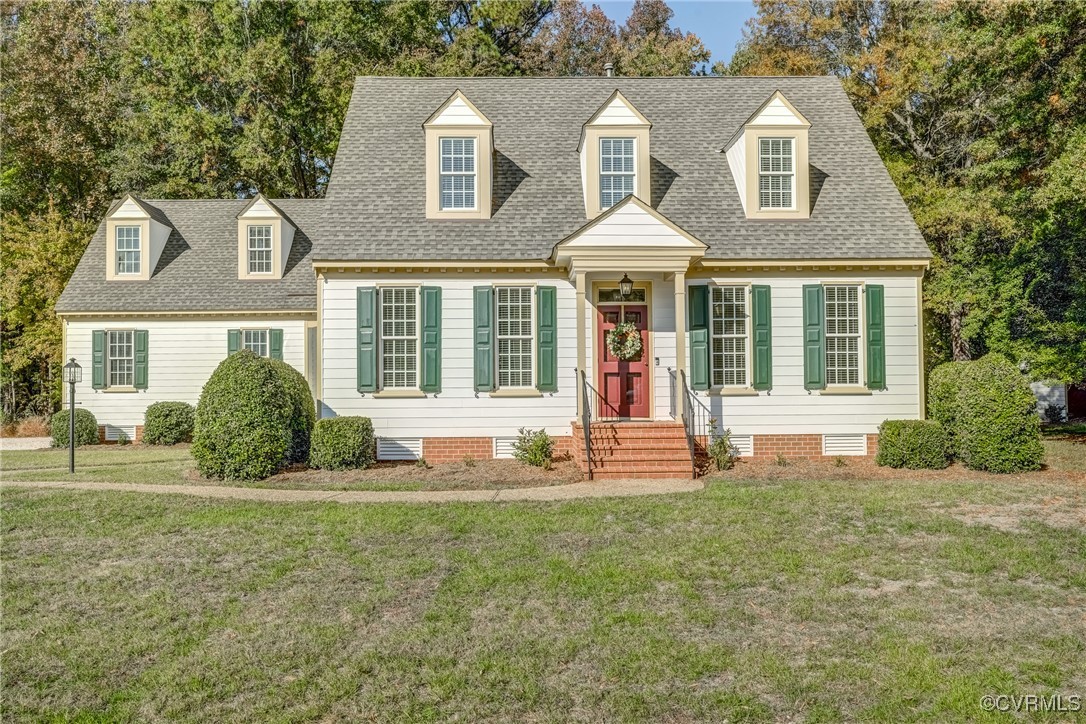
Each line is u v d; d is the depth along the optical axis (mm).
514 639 5562
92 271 22031
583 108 17609
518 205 15383
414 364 14695
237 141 30641
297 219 24047
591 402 14812
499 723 4383
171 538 8570
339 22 30891
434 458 14539
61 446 20141
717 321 14789
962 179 24109
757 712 4469
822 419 14648
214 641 5602
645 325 14953
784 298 14727
